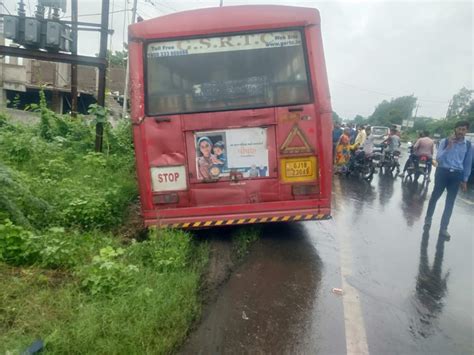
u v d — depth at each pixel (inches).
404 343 133.9
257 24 197.8
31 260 153.4
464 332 144.1
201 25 197.6
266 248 217.5
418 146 524.1
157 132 198.8
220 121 199.3
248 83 200.5
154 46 198.4
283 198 205.5
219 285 168.2
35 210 199.6
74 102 447.2
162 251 174.2
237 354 122.0
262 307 151.5
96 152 333.4
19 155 302.0
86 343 109.3
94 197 216.5
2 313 120.2
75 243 171.5
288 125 200.7
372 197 398.6
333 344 130.3
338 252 218.8
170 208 203.8
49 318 119.2
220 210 204.4
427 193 444.5
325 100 200.5
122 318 121.5
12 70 816.9
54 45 292.2
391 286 179.5
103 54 318.0
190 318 137.2
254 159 202.5
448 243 251.9
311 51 199.3
